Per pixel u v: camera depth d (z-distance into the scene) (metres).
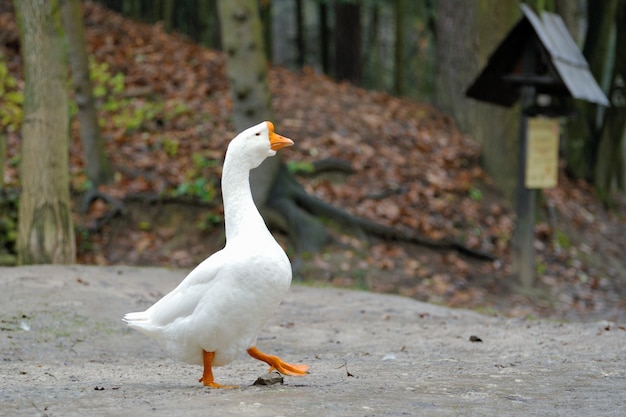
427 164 16.88
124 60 18.64
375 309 9.52
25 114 11.34
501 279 14.17
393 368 5.94
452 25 19.25
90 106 14.48
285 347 7.33
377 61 26.52
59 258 11.31
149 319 5.07
